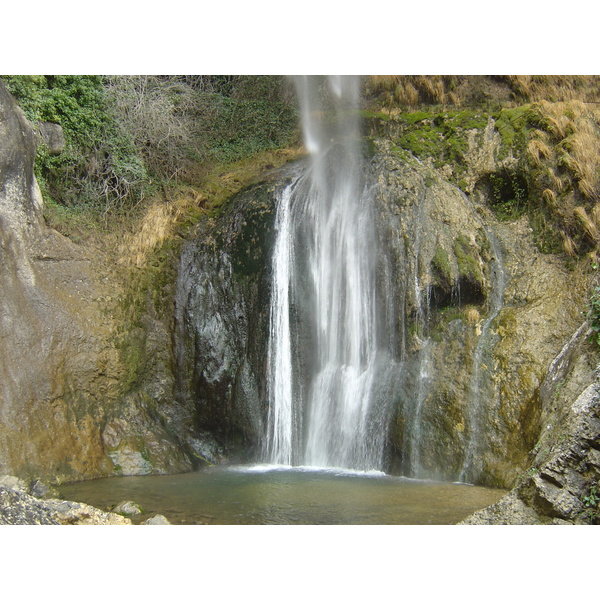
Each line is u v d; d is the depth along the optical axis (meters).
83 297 12.04
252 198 14.02
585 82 14.71
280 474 11.01
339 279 12.52
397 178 12.69
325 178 13.54
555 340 10.12
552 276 11.11
